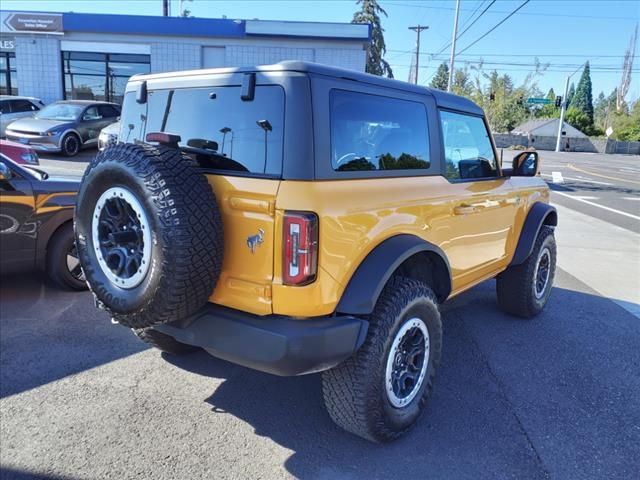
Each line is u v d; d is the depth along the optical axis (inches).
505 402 143.1
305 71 101.7
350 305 107.0
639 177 1035.3
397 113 126.3
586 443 125.4
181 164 101.0
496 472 114.0
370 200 111.6
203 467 112.5
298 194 98.3
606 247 355.6
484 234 163.6
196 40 860.6
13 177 196.4
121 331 181.8
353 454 118.8
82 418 129.1
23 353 162.7
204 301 103.9
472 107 160.1
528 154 183.9
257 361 102.2
